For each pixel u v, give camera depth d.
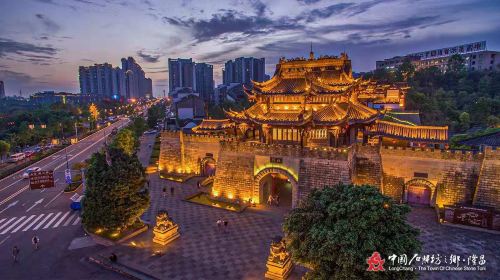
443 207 40.47
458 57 131.12
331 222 18.97
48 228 38.66
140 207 35.22
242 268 28.67
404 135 47.81
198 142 60.38
